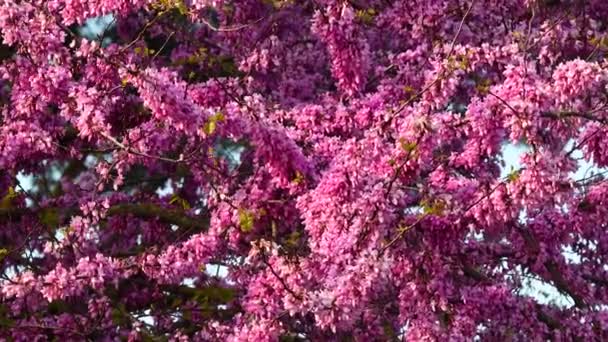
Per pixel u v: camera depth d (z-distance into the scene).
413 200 8.97
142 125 9.32
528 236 9.55
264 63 10.35
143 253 8.83
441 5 10.17
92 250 9.64
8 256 9.68
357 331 9.41
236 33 10.90
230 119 8.20
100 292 8.70
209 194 9.22
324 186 7.98
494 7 10.65
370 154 7.95
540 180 7.56
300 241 9.27
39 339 8.84
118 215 10.11
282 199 9.00
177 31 11.66
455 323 8.75
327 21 9.05
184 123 7.98
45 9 8.77
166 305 9.80
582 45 10.16
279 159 8.34
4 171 10.09
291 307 7.62
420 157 7.76
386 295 9.34
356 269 7.45
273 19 10.91
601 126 8.37
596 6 11.34
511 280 9.94
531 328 9.58
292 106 10.60
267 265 7.73
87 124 8.39
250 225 7.96
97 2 9.23
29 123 9.22
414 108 8.30
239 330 8.52
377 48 11.09
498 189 7.78
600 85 9.09
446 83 8.18
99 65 8.87
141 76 7.80
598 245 10.23
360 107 9.58
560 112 8.33
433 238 8.33
